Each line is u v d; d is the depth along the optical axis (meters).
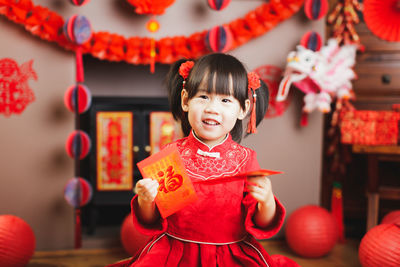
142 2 2.05
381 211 2.66
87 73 2.70
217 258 1.12
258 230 1.15
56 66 2.21
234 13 2.34
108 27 2.22
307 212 2.20
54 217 2.27
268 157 2.47
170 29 2.29
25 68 2.18
